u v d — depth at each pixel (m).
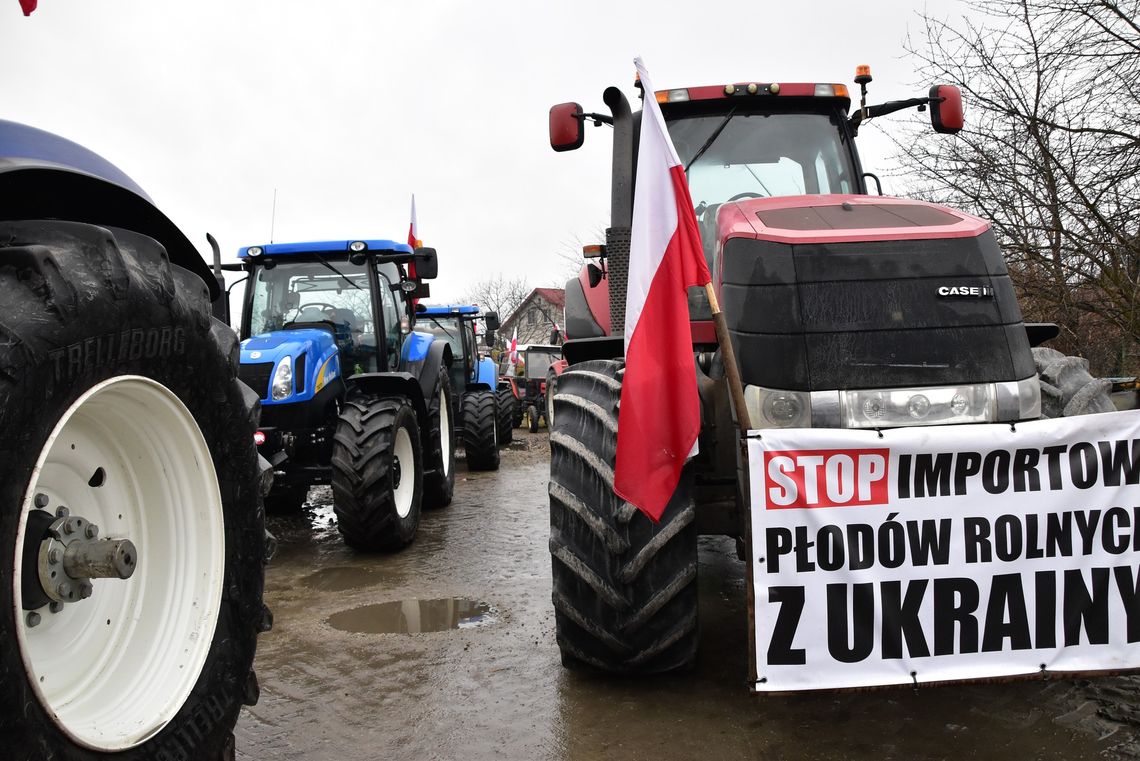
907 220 2.90
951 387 2.58
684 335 2.46
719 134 3.92
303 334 5.72
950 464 2.37
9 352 1.27
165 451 1.78
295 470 5.44
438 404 6.88
